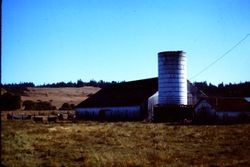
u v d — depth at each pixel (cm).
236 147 2011
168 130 3212
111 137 2605
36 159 1628
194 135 2675
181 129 3322
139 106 5609
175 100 5219
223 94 11512
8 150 1845
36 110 9950
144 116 5631
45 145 2144
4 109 9012
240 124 4116
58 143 2244
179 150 1908
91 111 6719
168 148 1988
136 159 1573
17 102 9231
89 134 2873
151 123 4575
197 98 5956
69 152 1844
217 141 2300
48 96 16188
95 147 2055
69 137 2625
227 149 1928
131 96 6134
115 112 6116
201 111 4825
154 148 1991
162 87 5309
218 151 1864
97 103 6731
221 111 4634
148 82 6384
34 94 16312
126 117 5875
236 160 1567
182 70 5278
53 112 8638
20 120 5656
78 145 2148
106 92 7162
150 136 2656
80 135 2783
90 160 1524
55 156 1714
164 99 5278
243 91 10612
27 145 2069
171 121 5047
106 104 6419
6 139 2220
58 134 2889
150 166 1433
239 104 4819
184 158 1638
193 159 1608
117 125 4166
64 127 3844
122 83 7244
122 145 2128
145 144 2172
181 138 2488
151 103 5738
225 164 1457
